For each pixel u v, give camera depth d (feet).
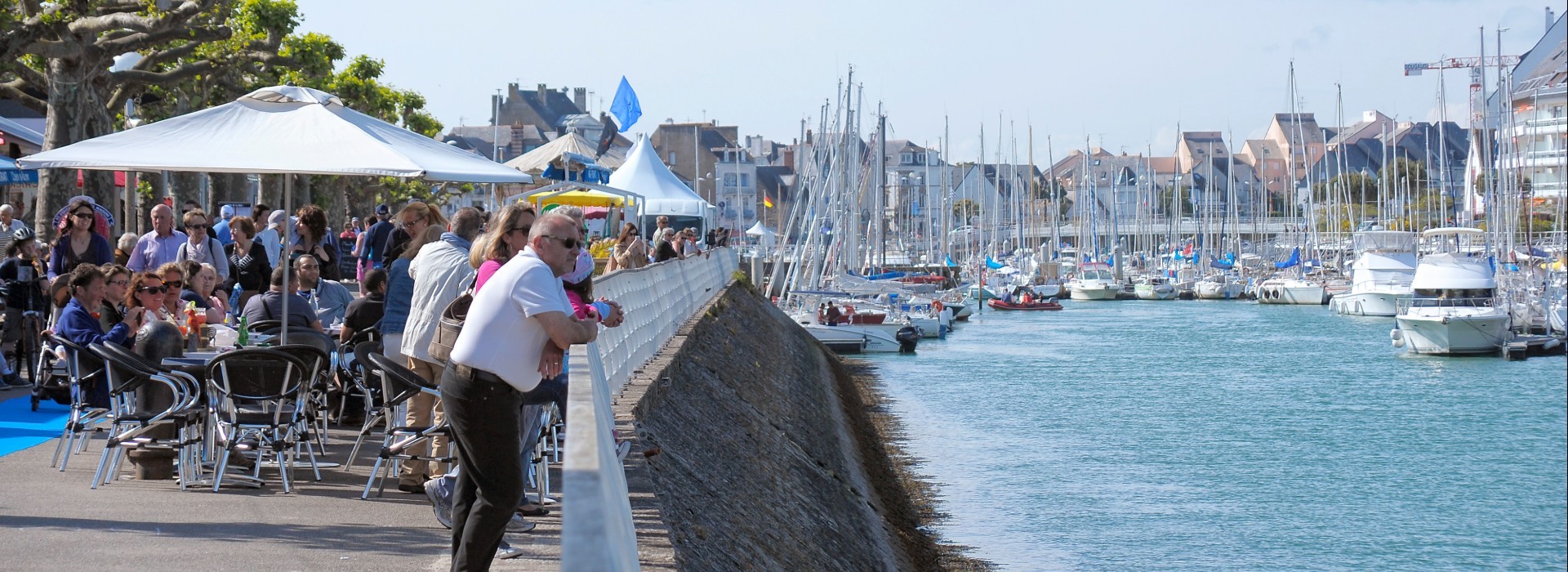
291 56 109.91
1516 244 249.55
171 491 32.50
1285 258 404.77
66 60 86.84
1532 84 246.88
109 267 38.93
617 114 98.68
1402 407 151.12
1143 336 242.58
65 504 30.45
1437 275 216.74
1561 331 218.18
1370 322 280.10
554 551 26.61
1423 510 97.76
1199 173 642.22
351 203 212.64
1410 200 371.35
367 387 36.81
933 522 83.35
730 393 77.41
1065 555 76.23
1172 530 85.51
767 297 199.00
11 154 98.53
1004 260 415.03
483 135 448.65
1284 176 625.00
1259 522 90.43
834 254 209.97
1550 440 129.18
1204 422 135.74
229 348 38.68
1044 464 107.24
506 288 21.08
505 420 21.44
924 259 358.84
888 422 128.06
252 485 33.37
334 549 26.89
